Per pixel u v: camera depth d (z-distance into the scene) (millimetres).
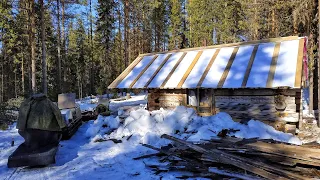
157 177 5391
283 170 4586
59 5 21016
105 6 26641
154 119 9031
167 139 7570
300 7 12469
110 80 29938
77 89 39125
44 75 16047
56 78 31344
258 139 6355
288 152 5008
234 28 25125
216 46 10602
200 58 10359
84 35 35938
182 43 34938
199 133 7297
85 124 12539
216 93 9445
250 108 8758
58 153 7414
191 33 29359
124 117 10453
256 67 8477
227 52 9953
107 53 28719
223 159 5172
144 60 12250
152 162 6145
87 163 6480
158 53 12289
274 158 5016
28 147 6418
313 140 7488
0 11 18859
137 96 27016
